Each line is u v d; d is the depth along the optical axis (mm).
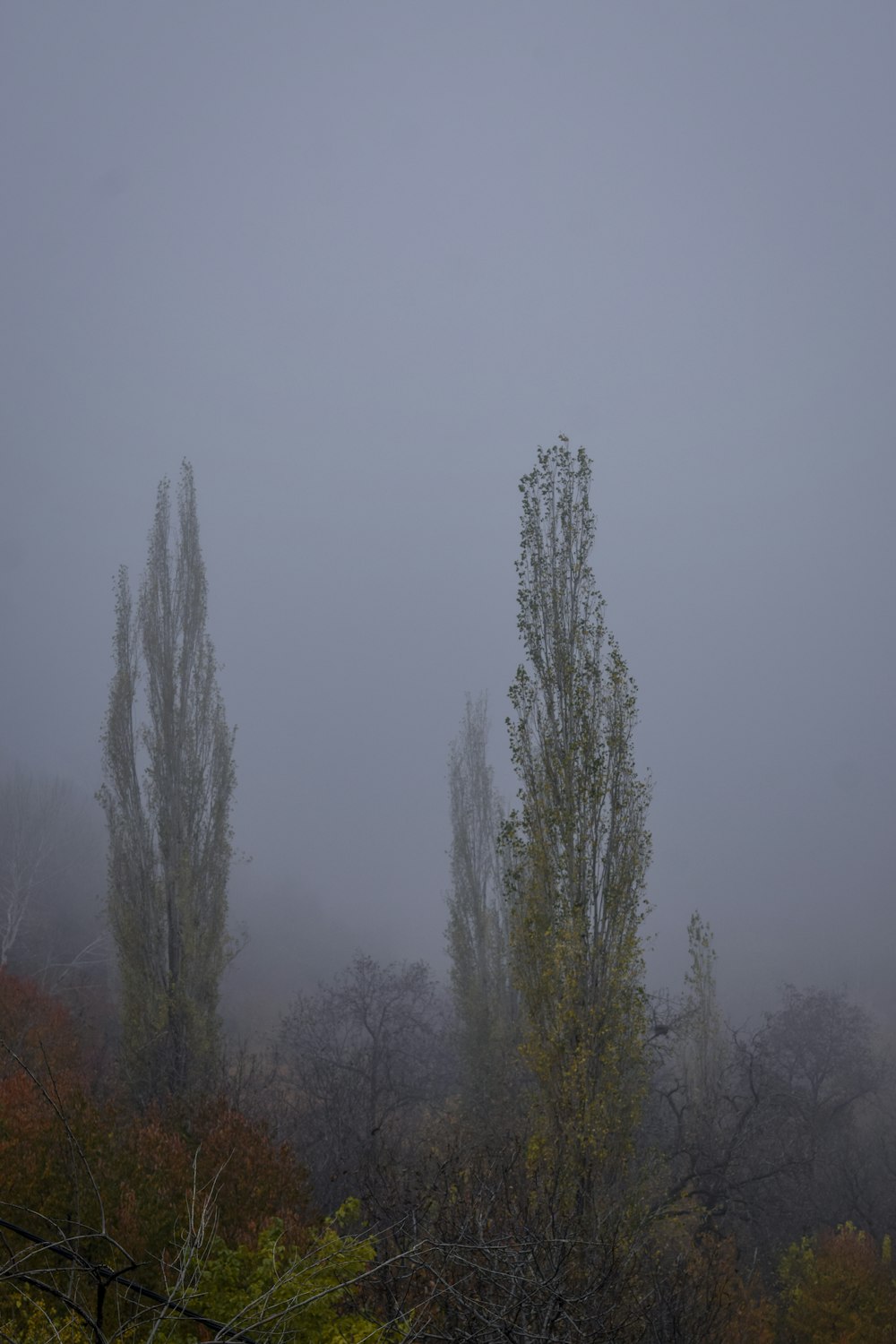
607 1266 10445
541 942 16609
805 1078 35938
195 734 24641
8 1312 8125
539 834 17250
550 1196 11062
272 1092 25516
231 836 24203
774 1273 22812
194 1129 15516
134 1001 21703
